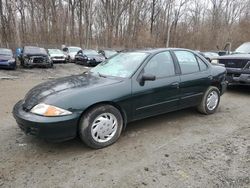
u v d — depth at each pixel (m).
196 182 2.78
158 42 42.44
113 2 39.03
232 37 43.84
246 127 4.50
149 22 43.72
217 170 3.03
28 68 16.05
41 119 3.16
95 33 41.84
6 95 7.21
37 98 3.47
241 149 3.59
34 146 3.66
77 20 41.00
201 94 4.95
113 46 39.84
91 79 4.04
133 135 4.08
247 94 7.36
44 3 36.38
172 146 3.69
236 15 48.12
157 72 4.23
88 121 3.44
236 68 6.93
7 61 14.18
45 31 37.09
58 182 2.79
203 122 4.74
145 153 3.46
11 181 2.80
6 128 4.36
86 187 2.70
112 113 3.66
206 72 5.00
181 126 4.51
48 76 12.77
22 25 35.91
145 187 2.70
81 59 20.42
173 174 2.94
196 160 3.27
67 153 3.46
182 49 4.81
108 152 3.49
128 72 4.02
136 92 3.86
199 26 46.81
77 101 3.34
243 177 2.88
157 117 4.99
